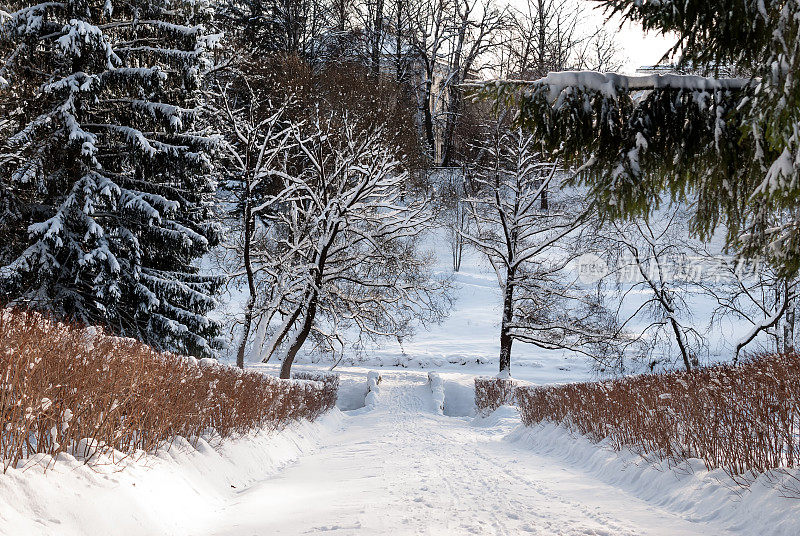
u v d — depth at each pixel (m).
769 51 5.09
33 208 17.91
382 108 42.50
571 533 5.42
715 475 6.70
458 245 53.16
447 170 49.38
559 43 54.00
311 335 31.53
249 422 11.12
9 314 6.88
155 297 19.52
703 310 40.03
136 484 5.64
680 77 6.05
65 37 16.77
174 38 19.12
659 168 6.12
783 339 18.94
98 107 19.44
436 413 26.06
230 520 6.26
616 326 29.03
